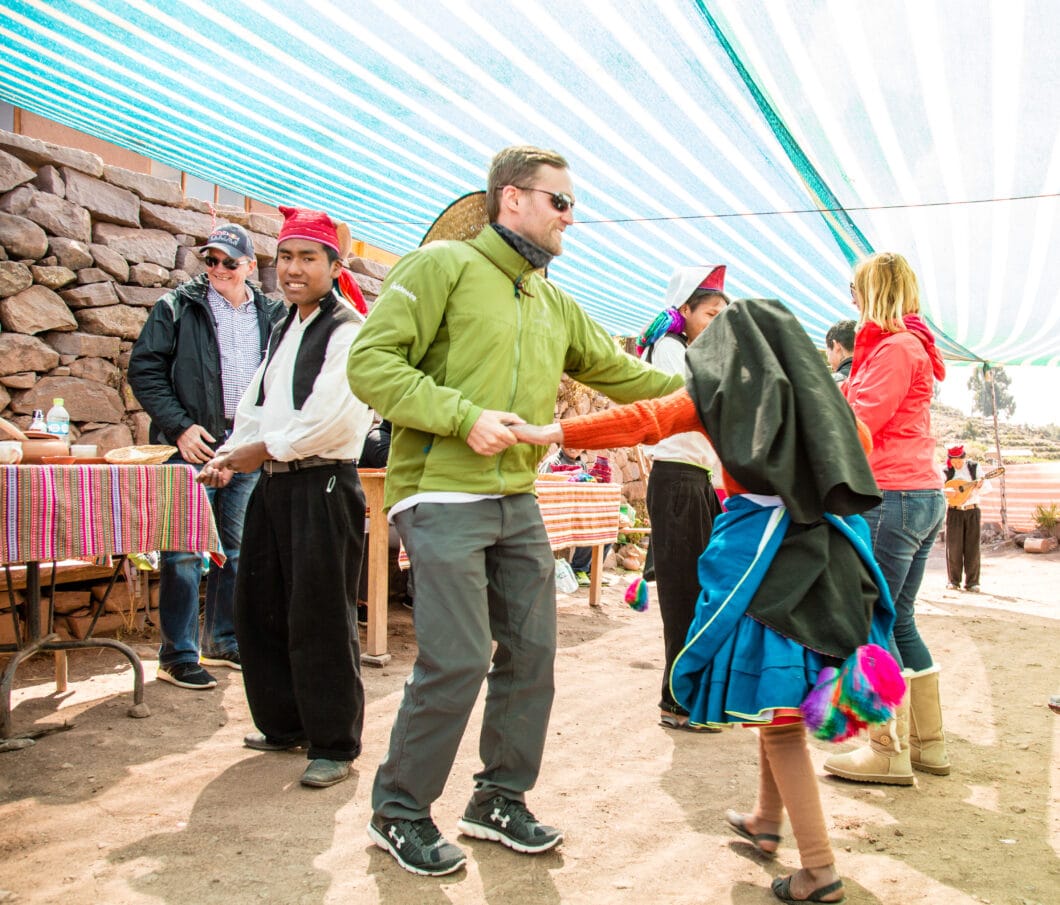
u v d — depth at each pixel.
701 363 2.21
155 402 4.31
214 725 3.52
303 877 2.20
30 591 3.42
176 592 4.05
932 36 3.65
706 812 2.74
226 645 4.54
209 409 4.44
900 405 3.08
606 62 4.02
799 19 3.57
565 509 5.97
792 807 2.12
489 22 3.71
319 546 2.88
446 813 2.68
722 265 3.74
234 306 4.63
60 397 5.07
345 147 5.14
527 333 2.41
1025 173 4.87
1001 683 4.69
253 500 3.10
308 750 2.97
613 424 2.11
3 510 2.98
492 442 2.12
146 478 3.50
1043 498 15.87
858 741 3.58
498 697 2.46
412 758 2.27
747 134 4.66
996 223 5.79
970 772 3.18
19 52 4.14
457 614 2.24
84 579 4.79
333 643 2.89
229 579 4.54
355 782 2.90
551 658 2.46
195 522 3.69
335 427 2.83
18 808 2.60
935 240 6.24
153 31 3.85
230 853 2.33
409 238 7.07
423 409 2.16
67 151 5.24
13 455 3.17
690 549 3.62
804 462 2.04
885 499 3.06
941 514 3.12
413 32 3.81
